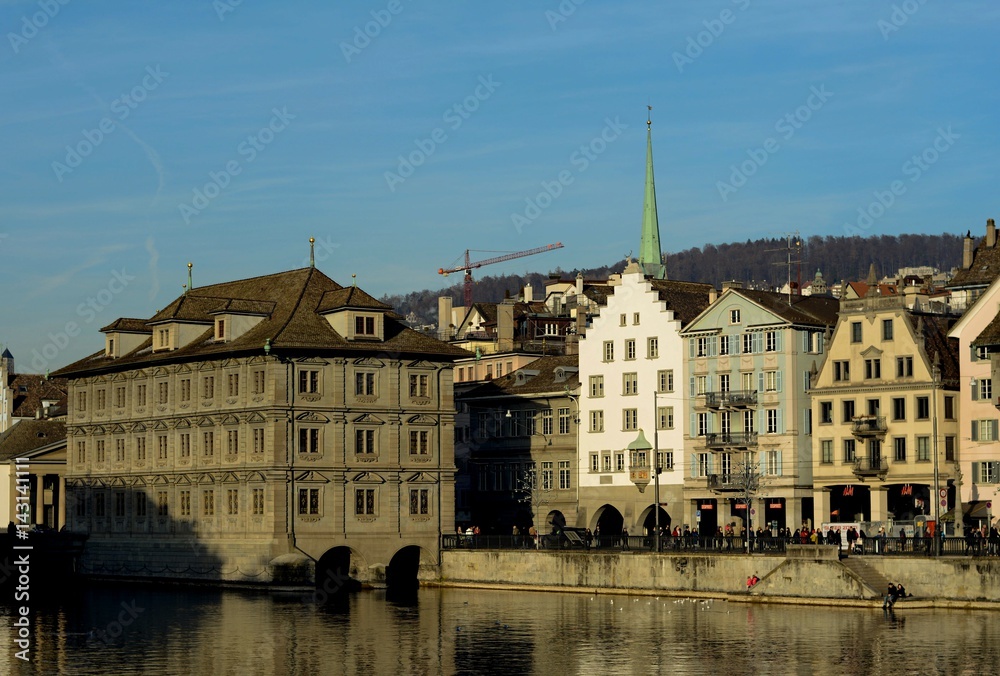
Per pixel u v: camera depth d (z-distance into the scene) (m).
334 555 142.88
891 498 139.75
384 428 140.88
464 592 135.12
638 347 156.75
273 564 135.00
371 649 98.81
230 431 141.25
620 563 127.94
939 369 134.88
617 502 157.00
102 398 157.62
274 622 112.12
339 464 138.62
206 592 136.62
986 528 126.00
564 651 97.50
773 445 146.00
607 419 158.62
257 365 138.62
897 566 113.31
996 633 100.19
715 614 113.25
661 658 94.44
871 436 138.25
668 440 153.75
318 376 138.75
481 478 170.25
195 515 144.25
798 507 144.62
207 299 151.12
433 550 142.25
